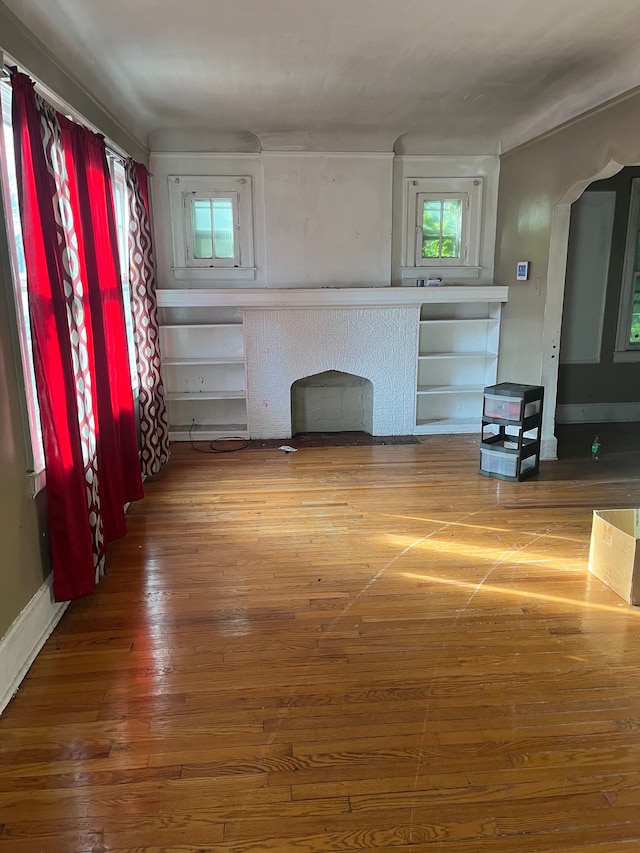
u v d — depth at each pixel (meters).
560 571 3.31
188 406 6.20
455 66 3.88
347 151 5.61
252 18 3.13
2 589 2.34
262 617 2.87
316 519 4.04
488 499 4.40
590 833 1.75
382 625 2.80
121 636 2.72
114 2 2.92
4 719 2.20
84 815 1.81
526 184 5.32
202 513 4.16
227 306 5.58
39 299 2.59
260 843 1.72
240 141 5.57
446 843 1.72
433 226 5.99
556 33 3.35
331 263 5.82
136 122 5.01
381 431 6.13
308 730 2.14
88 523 3.03
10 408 2.46
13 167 2.62
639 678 2.42
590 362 6.55
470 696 2.32
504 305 5.95
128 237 4.62
